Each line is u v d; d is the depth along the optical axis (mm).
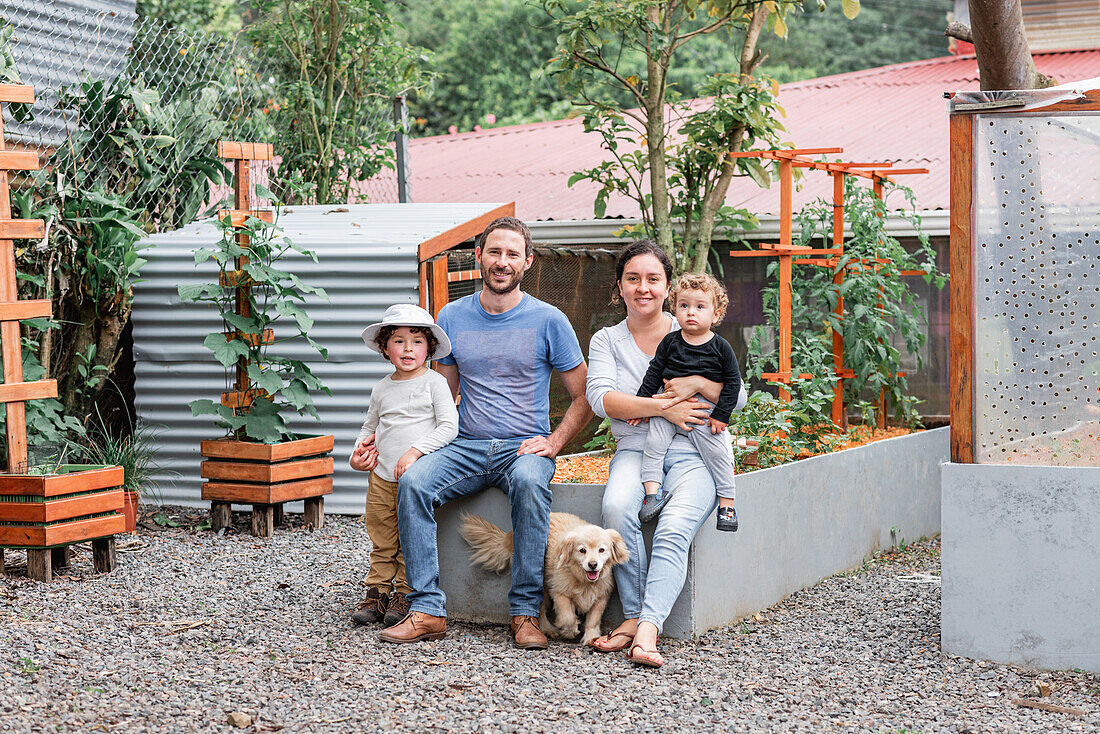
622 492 4844
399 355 5121
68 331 7332
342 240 7332
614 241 10430
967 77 13500
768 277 10016
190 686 4148
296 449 6918
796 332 9820
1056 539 4578
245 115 9375
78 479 5664
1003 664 4668
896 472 7320
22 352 6398
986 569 4688
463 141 15734
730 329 10195
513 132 15828
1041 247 4625
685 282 4891
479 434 5164
